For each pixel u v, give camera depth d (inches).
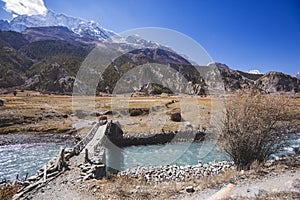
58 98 2994.6
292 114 558.6
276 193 329.7
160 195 368.2
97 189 389.4
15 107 2004.2
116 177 521.7
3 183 567.8
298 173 443.2
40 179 437.4
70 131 1363.2
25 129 1395.2
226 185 390.0
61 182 422.6
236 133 569.0
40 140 1206.3
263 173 448.8
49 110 1892.2
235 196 332.8
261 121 555.8
